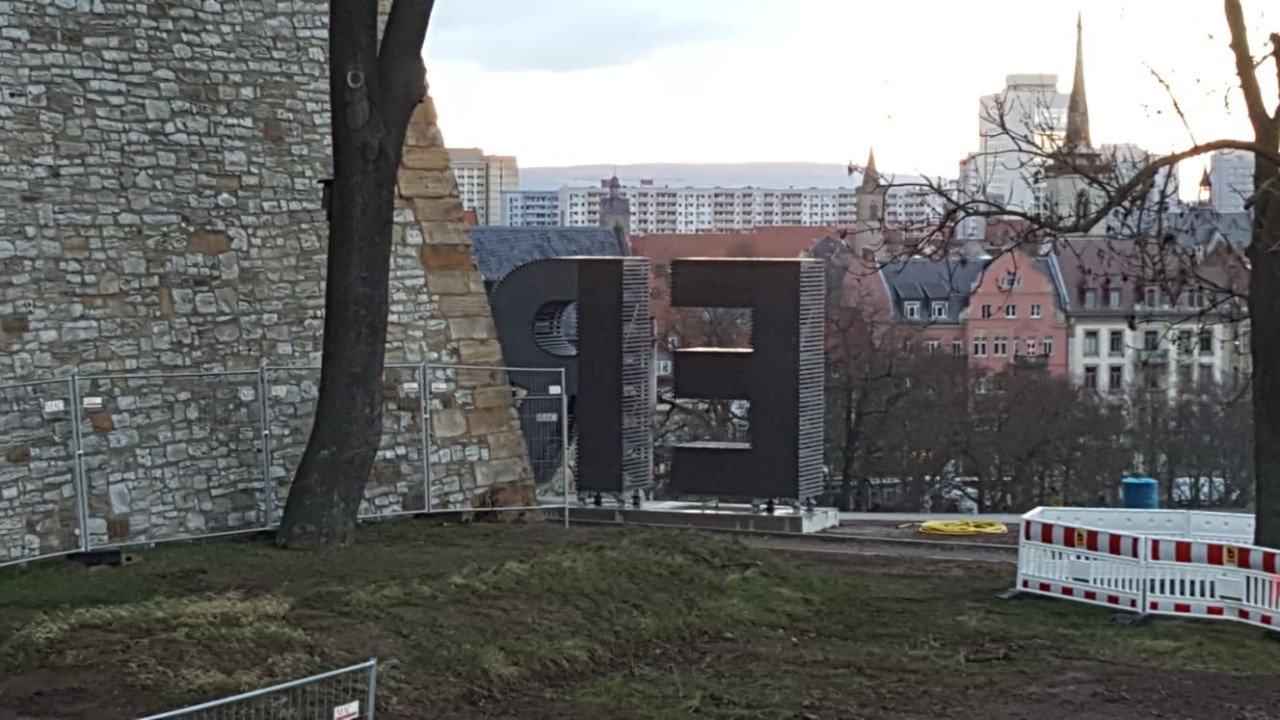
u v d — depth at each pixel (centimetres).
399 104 1553
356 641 1148
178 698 972
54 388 1541
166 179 1688
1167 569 1453
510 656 1166
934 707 1123
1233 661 1296
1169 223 1703
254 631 1134
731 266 2098
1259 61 1495
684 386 2123
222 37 1747
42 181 1581
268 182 1777
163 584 1350
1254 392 1558
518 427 1989
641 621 1319
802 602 1476
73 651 1065
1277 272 1516
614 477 2180
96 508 1571
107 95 1642
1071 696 1163
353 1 1512
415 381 1873
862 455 4356
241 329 1736
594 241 5447
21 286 1555
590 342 2183
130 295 1644
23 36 1579
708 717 1077
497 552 1555
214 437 1686
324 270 1820
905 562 1817
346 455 1587
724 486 2117
